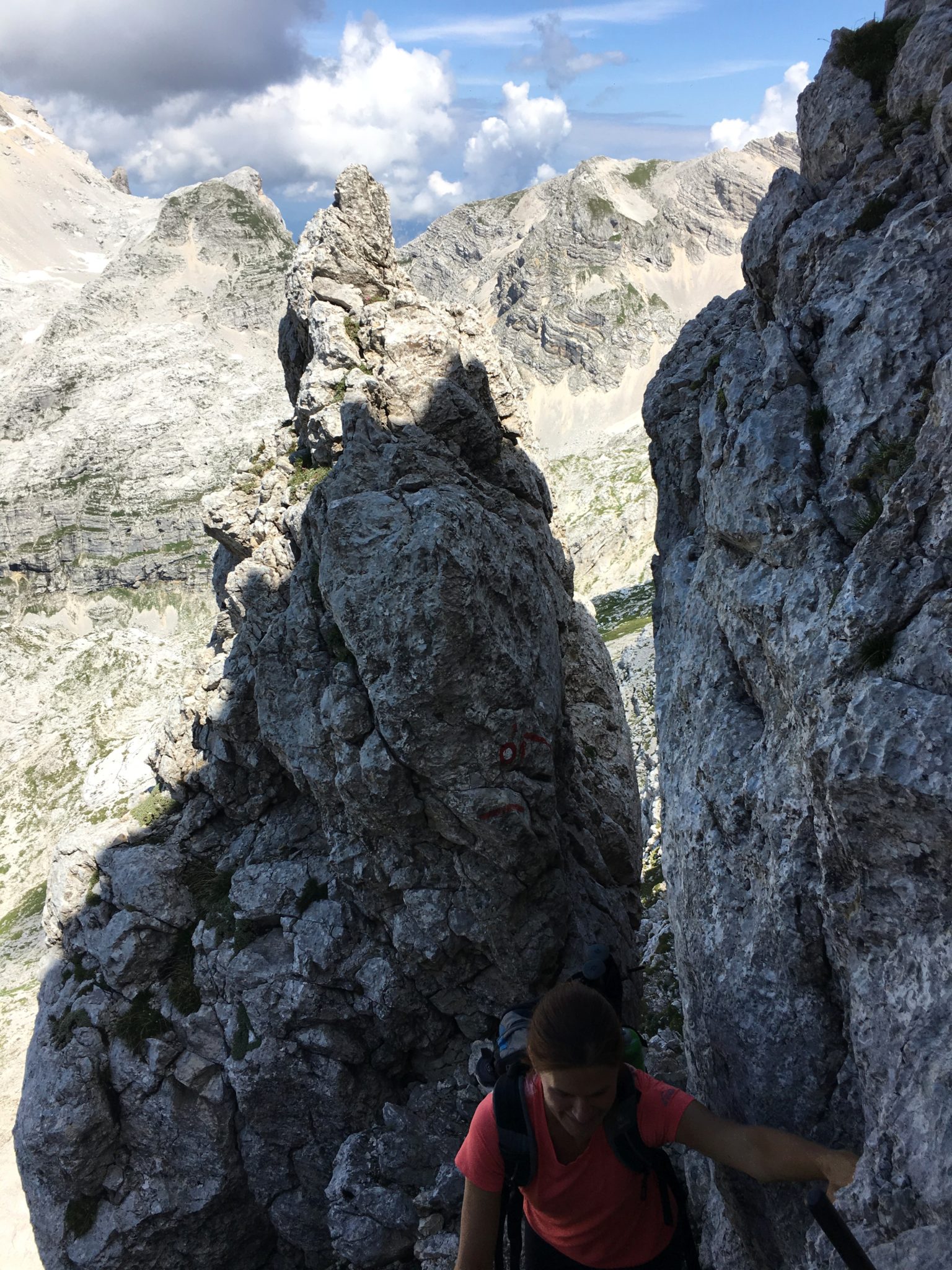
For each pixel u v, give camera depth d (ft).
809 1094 8.10
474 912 20.56
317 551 22.15
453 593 18.17
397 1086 23.08
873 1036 6.82
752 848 9.06
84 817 37.52
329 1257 24.11
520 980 20.85
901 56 10.62
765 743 9.31
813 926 8.10
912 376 8.75
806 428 9.59
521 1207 6.16
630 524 233.14
